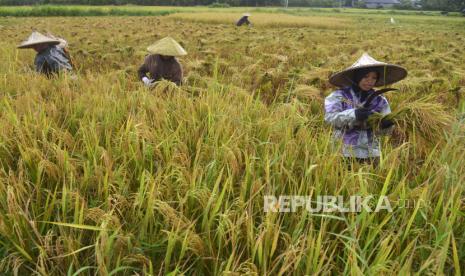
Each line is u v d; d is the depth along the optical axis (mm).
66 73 6746
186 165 3531
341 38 17047
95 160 3297
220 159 3555
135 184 3416
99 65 9648
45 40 6977
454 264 2535
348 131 4074
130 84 6605
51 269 2629
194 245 2664
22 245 2660
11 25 25781
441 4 96375
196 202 3082
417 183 3467
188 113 4590
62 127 4219
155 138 3975
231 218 2867
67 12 45469
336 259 2797
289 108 4805
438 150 3816
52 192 3270
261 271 2553
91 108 4781
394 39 16703
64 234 2697
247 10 67250
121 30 20062
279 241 2783
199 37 15680
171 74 6562
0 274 2619
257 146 3871
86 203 2990
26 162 3395
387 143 4207
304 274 2521
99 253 2373
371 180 3396
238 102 5285
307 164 3400
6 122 4105
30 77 6664
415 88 6492
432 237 2814
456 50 11867
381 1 144250
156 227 2861
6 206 2963
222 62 8570
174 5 86938
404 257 2475
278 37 15609
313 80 7105
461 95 6191
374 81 4066
